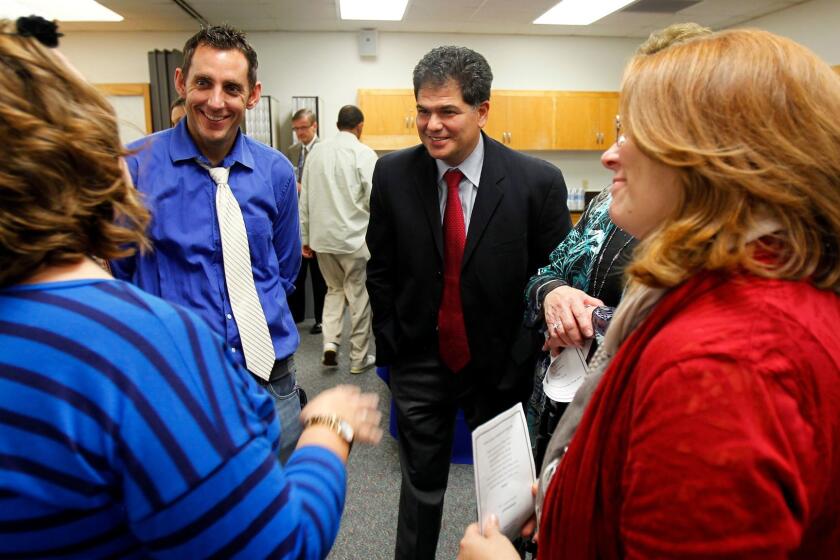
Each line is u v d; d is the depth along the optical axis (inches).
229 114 52.6
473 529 30.4
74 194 18.6
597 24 220.2
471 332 59.7
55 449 17.1
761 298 17.9
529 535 35.2
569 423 28.7
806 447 16.7
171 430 18.2
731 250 18.8
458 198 59.2
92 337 17.9
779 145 18.1
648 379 18.7
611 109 236.8
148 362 18.4
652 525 17.8
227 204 53.6
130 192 21.4
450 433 63.9
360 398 29.3
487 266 58.3
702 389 17.0
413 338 61.4
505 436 35.2
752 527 16.2
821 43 195.2
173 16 201.5
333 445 26.2
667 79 20.1
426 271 59.7
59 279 19.0
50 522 17.6
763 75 18.6
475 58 55.3
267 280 57.5
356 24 217.8
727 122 18.6
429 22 215.5
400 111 226.7
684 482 16.9
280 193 61.1
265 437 21.8
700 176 19.1
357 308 138.9
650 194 21.4
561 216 60.6
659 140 19.7
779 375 16.7
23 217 17.4
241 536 19.1
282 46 227.9
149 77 222.7
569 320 41.4
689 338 18.0
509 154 60.0
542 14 205.3
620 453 21.0
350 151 139.8
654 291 22.7
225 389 20.4
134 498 18.0
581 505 22.5
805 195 18.1
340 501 24.7
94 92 20.0
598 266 45.2
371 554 74.0
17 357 17.2
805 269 18.6
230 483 19.1
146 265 51.9
